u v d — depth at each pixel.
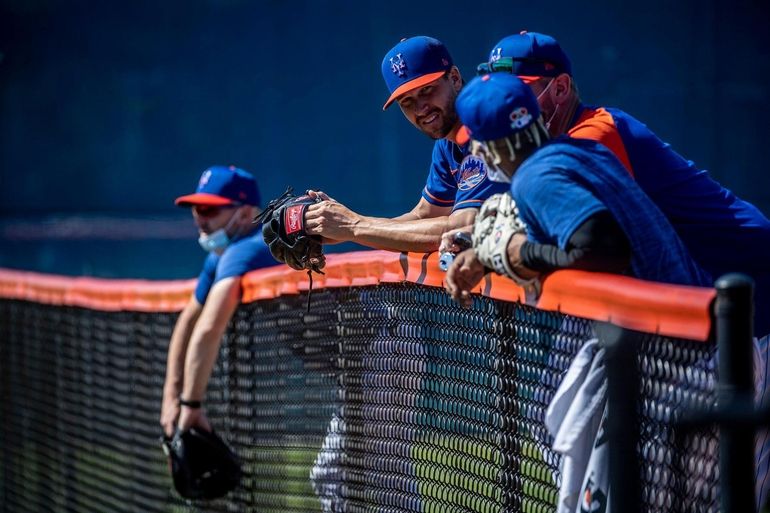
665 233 9.48
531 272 9.41
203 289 18.16
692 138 77.62
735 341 6.54
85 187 81.00
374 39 77.81
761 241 11.59
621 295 7.89
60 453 24.14
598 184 9.21
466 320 11.08
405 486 12.43
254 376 16.91
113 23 80.69
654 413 7.74
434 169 14.69
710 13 76.94
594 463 8.33
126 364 21.05
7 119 81.62
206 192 19.05
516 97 9.73
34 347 25.55
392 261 12.52
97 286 21.94
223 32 79.75
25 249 70.12
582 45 77.62
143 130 80.62
